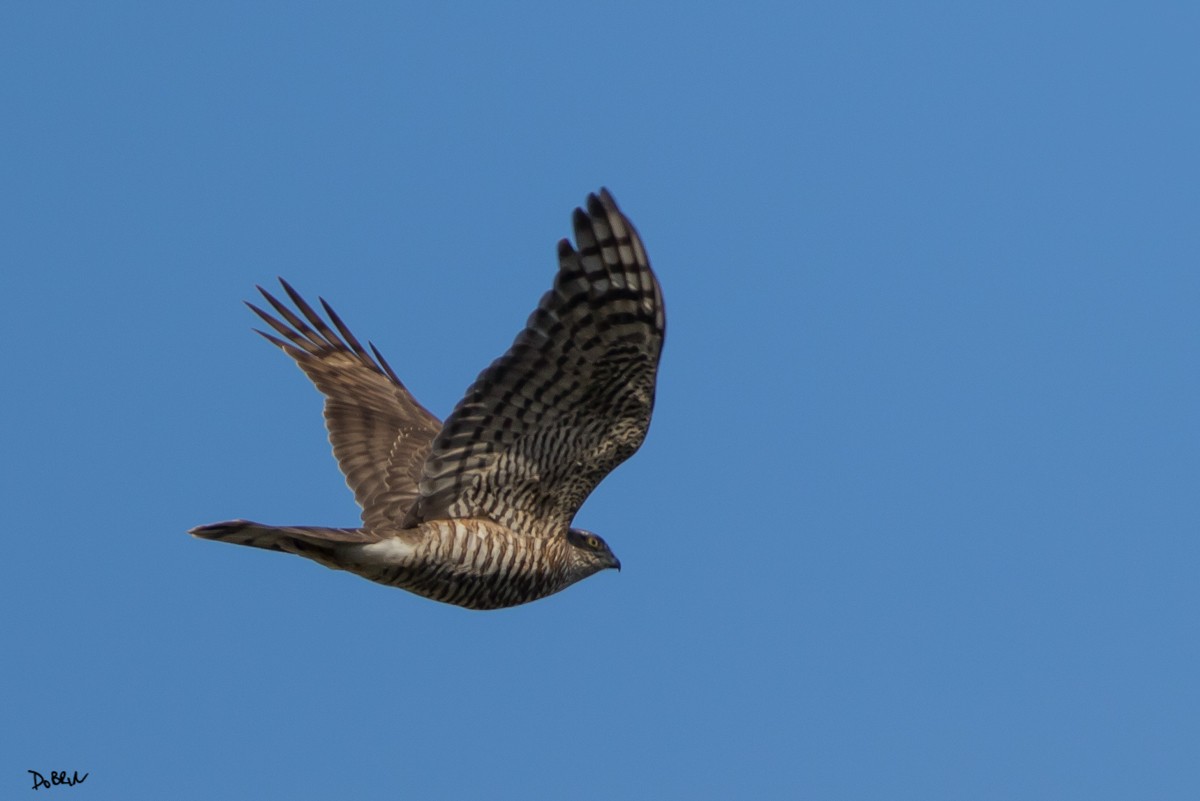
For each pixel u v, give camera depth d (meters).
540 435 13.17
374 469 15.84
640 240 12.14
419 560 13.24
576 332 12.42
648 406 12.98
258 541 12.68
